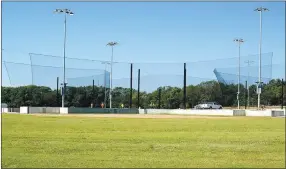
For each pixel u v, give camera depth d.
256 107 50.38
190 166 9.31
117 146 12.37
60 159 10.09
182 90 51.34
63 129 18.33
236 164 9.59
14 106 48.28
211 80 49.50
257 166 9.34
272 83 51.25
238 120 27.31
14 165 9.29
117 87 51.59
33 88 47.78
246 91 49.97
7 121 23.36
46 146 12.27
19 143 12.89
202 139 14.15
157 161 9.89
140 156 10.59
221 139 14.27
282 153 11.21
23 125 20.58
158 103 51.75
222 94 49.50
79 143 13.03
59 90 46.47
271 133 16.78
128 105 52.28
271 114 38.06
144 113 47.22
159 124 22.50
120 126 20.70
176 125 21.69
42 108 42.84
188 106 50.81
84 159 10.10
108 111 46.19
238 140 13.91
